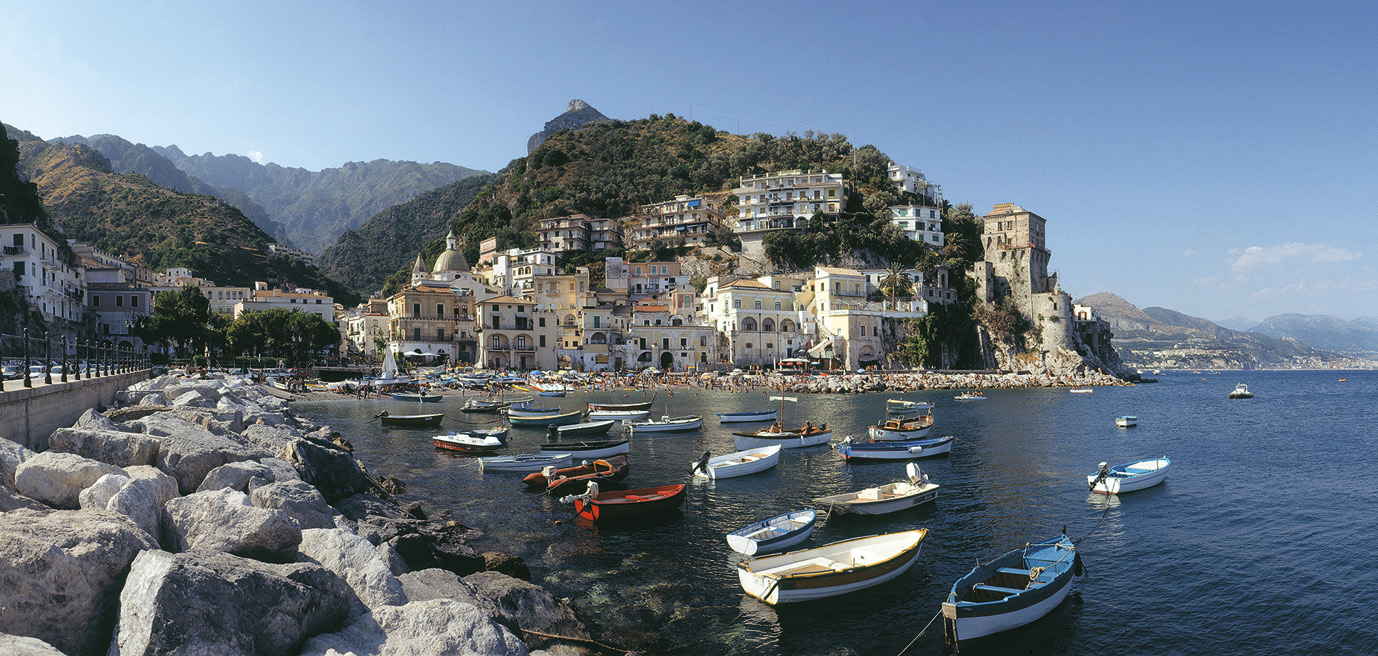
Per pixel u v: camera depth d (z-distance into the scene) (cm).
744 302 13775
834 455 4934
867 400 9762
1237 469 4444
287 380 10038
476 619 1227
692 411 8262
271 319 11888
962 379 12788
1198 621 2144
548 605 1908
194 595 984
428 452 4900
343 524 1878
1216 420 7588
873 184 19725
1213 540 2920
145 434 1956
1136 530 3055
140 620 965
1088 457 4891
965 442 5631
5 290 8156
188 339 10912
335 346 13638
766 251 16500
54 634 976
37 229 8731
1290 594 2342
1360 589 2384
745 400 9594
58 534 1046
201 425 2814
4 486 1312
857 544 2442
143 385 4178
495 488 3706
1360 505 3484
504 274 16500
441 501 3403
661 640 1934
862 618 2106
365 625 1195
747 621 2067
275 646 1052
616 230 18762
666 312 13575
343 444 4394
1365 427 6912
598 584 2322
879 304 14788
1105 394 11806
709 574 2441
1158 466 4022
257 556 1309
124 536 1109
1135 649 1970
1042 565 2245
